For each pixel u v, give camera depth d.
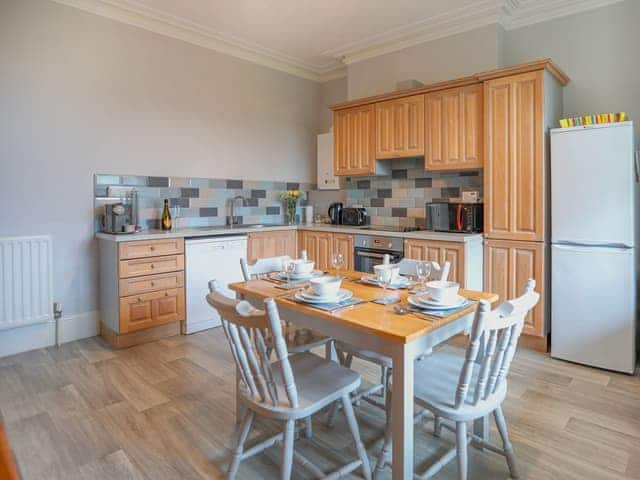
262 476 1.80
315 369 1.87
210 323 3.81
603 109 3.34
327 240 4.31
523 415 2.25
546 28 3.57
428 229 3.80
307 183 5.39
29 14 3.16
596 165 2.82
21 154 3.16
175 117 4.05
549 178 3.14
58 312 3.34
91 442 2.03
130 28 3.70
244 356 1.59
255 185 4.78
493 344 1.46
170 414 2.29
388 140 4.03
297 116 5.20
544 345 3.18
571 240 2.94
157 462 1.88
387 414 1.82
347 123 4.38
